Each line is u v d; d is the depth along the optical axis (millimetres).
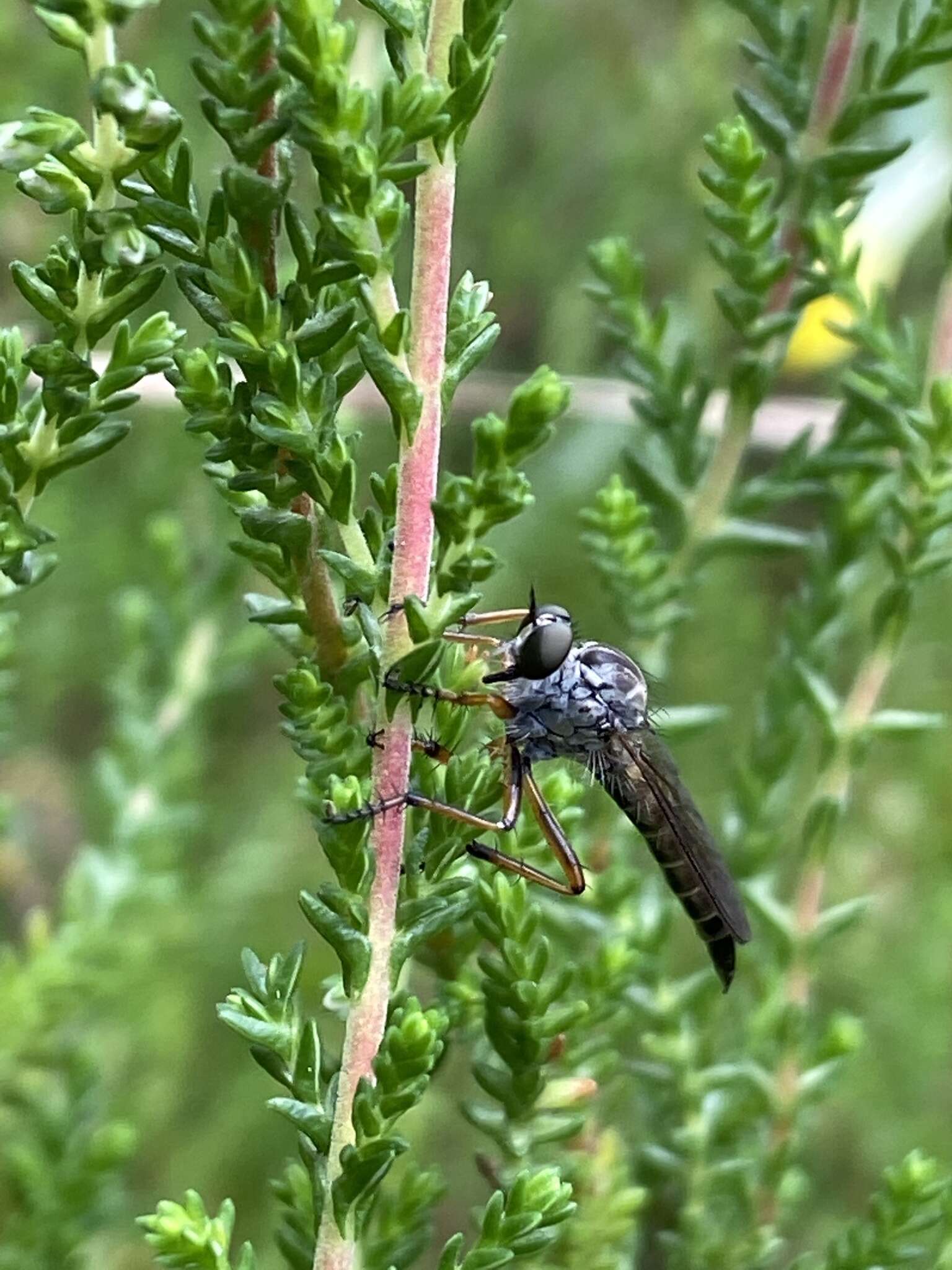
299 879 132
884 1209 79
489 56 66
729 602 138
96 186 66
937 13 86
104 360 96
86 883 98
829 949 130
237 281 66
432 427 67
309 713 70
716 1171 86
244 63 65
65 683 134
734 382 90
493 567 67
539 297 155
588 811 94
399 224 66
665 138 143
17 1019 93
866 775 135
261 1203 120
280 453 68
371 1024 67
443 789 74
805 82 88
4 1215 91
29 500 71
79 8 63
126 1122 96
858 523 92
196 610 103
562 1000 81
